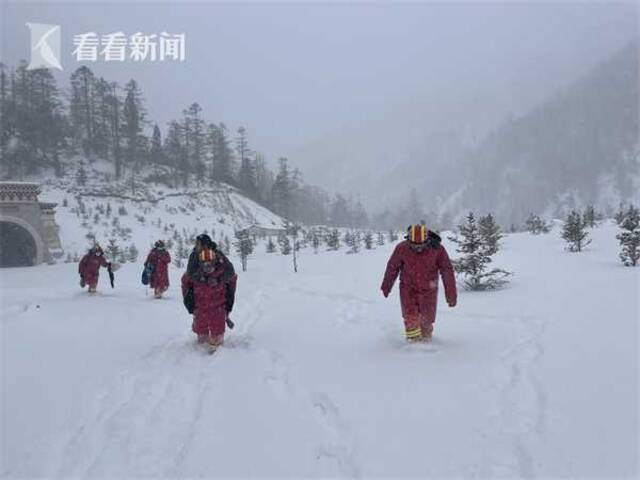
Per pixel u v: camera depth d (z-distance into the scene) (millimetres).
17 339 8906
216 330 7969
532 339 7102
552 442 4012
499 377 5609
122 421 4953
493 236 13570
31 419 5094
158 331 9758
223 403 5395
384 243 41125
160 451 4336
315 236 45156
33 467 4141
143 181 70188
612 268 14414
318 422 4777
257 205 81250
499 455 3887
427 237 7137
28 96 72438
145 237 53562
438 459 3895
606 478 3465
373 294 13969
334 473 3824
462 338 7602
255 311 12172
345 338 8336
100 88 74938
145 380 6305
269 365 6805
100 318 11438
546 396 4914
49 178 66438
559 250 21156
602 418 4324
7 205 40062
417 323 7219
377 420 4676
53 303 14406
